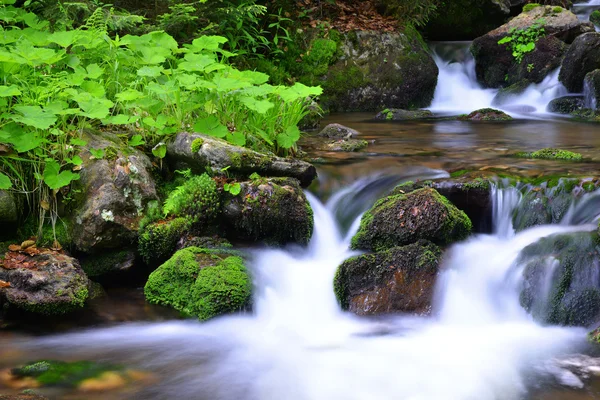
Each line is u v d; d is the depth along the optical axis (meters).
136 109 5.43
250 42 9.07
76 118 5.18
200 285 4.28
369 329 4.16
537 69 10.17
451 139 7.04
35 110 4.50
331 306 4.40
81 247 4.64
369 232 4.73
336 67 9.89
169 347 3.89
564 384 3.43
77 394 3.32
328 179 5.38
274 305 4.37
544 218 4.73
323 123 8.38
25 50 4.93
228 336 4.05
